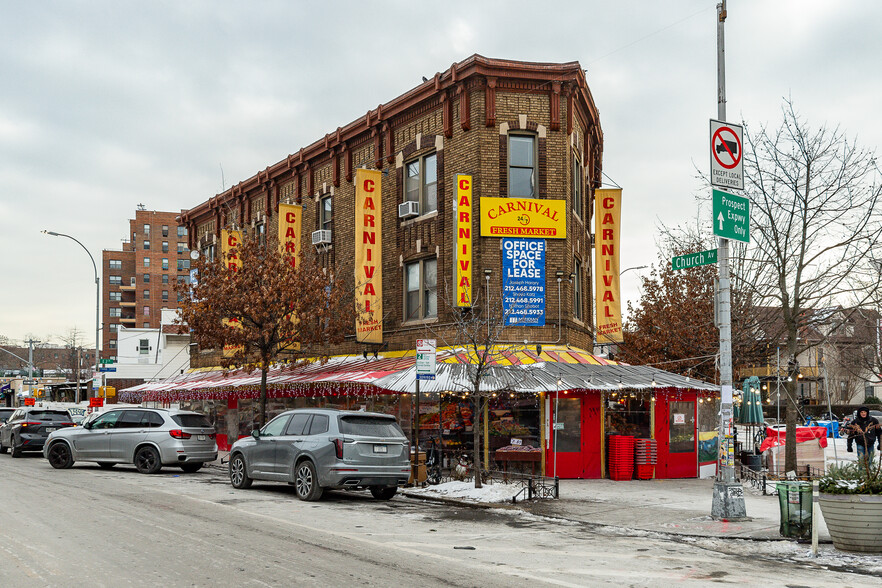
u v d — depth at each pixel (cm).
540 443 2020
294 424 1633
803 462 1875
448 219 2291
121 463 2261
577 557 968
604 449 2055
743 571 898
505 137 2227
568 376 1964
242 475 1700
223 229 3416
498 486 1675
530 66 2241
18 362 14388
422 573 838
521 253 2172
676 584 815
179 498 1477
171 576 795
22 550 927
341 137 2750
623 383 1975
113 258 12912
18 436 2705
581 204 2511
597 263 2372
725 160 1347
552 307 2194
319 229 2909
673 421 2133
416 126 2452
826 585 826
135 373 6550
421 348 1756
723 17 1384
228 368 2578
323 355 2692
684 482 1989
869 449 1952
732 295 2556
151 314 12350
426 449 2142
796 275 1952
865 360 2511
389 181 2556
